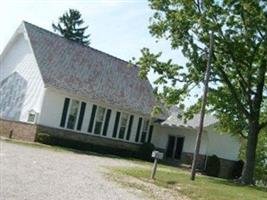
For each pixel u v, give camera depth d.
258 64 30.94
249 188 26.16
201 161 43.34
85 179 18.97
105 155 39.97
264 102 35.03
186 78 31.41
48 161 23.44
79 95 40.72
